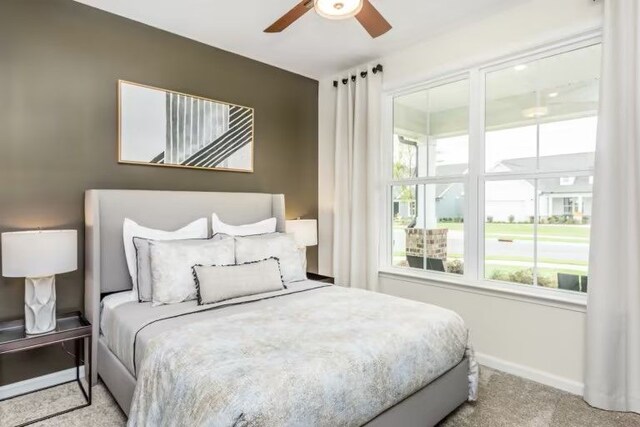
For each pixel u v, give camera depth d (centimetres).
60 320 242
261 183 372
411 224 354
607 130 222
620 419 211
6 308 234
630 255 215
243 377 130
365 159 369
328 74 406
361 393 147
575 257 257
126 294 254
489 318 286
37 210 246
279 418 120
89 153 266
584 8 241
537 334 261
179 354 154
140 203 279
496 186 295
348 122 383
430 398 186
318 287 277
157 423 147
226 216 327
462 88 315
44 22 247
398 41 325
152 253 239
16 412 215
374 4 266
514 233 286
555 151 266
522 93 281
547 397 236
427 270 341
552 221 267
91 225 249
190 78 318
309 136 416
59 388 245
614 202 220
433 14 280
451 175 322
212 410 121
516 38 272
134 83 285
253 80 363
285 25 224
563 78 262
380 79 358
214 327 182
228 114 342
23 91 240
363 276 370
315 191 423
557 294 261
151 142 293
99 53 270
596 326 224
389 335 174
